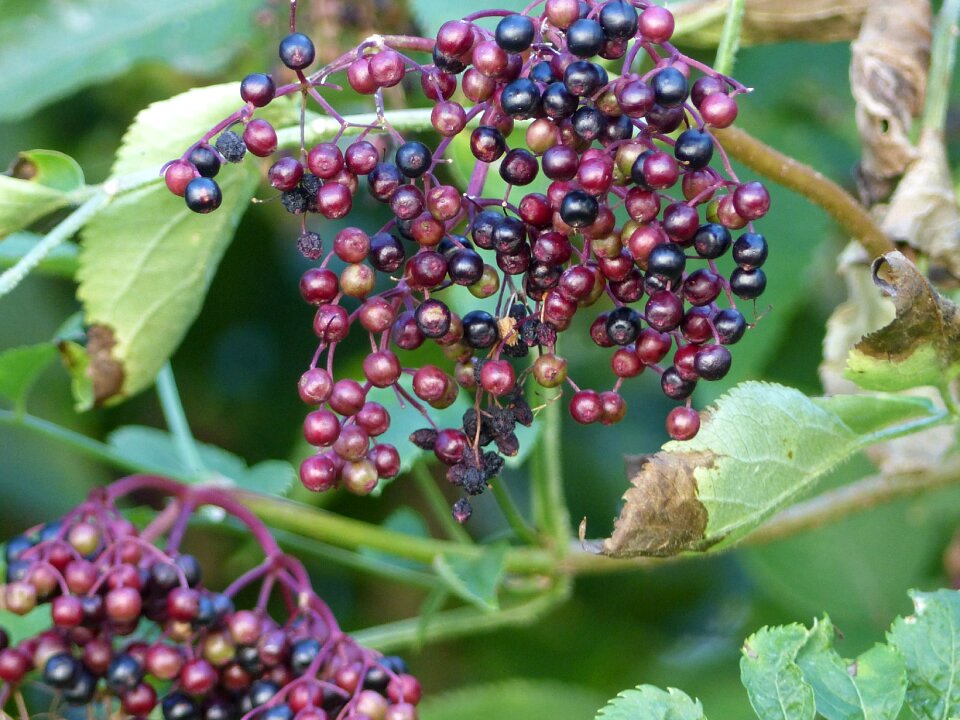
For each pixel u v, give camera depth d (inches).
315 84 17.8
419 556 23.1
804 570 25.4
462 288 22.5
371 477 18.2
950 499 25.3
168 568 19.6
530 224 17.6
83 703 19.4
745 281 17.7
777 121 25.9
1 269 22.8
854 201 20.8
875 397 19.6
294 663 19.5
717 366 17.7
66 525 19.8
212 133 17.8
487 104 17.8
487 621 24.0
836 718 17.7
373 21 25.0
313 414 17.9
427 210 17.8
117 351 21.8
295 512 23.1
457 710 24.1
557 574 23.5
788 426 18.7
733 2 20.4
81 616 19.2
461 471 18.0
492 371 17.7
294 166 17.5
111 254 21.2
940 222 21.2
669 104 17.1
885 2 21.8
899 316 18.6
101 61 25.0
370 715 19.0
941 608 18.1
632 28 17.2
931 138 21.4
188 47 25.3
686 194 17.8
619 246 17.6
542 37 17.7
